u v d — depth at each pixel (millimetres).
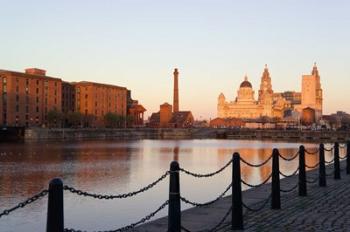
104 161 81000
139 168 68625
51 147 121562
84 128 193125
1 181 51469
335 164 27609
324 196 20484
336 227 13836
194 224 14125
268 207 17562
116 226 27422
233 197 13742
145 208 33875
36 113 179250
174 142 183250
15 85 168000
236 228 13570
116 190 44219
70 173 60656
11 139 150125
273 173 17312
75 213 32031
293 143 173750
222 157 95688
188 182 48125
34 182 50719
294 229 13570
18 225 28766
